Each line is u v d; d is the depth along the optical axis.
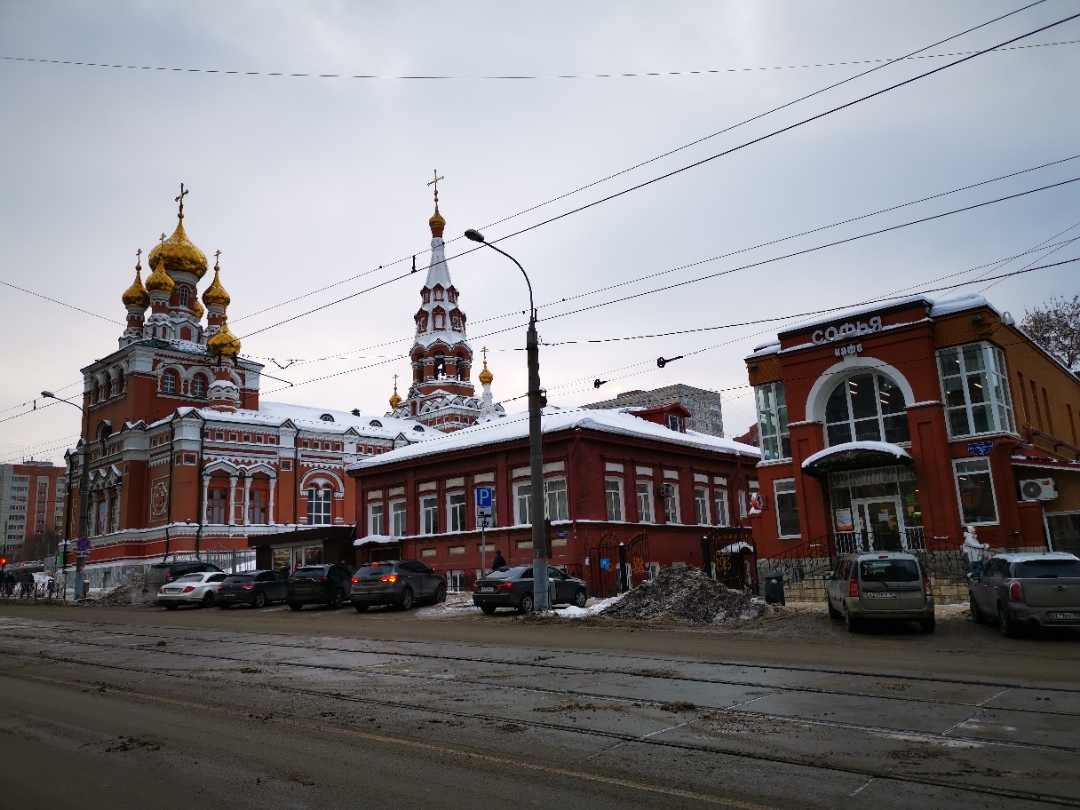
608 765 6.99
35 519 158.62
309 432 61.47
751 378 29.77
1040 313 48.78
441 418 81.00
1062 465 23.34
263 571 33.78
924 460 24.88
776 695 9.86
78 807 6.27
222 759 7.50
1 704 10.73
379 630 20.06
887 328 25.92
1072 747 7.23
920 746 7.38
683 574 22.09
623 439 35.88
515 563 34.44
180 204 68.31
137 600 39.00
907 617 16.38
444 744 7.84
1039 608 14.87
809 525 27.00
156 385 61.50
